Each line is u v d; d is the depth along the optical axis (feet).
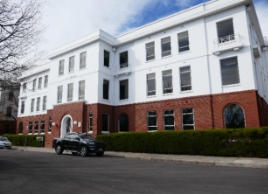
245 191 20.45
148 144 59.16
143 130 71.05
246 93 54.80
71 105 81.15
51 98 93.25
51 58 95.45
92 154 59.93
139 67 76.43
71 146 56.95
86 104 78.02
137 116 73.61
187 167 36.09
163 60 70.95
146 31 75.10
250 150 44.83
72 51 87.61
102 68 78.64
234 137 47.16
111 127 78.28
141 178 26.96
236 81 57.16
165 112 67.92
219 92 58.85
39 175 29.45
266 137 43.68
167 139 56.24
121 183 24.34
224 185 22.88
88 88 78.74
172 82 67.92
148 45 76.18
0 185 23.90
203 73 62.03
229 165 38.09
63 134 82.58
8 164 40.14
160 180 25.67
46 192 20.95
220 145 48.42
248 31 56.95
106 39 80.74
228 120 56.59
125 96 79.00
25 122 113.91
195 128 60.85
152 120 70.33
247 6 58.29
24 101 118.42
